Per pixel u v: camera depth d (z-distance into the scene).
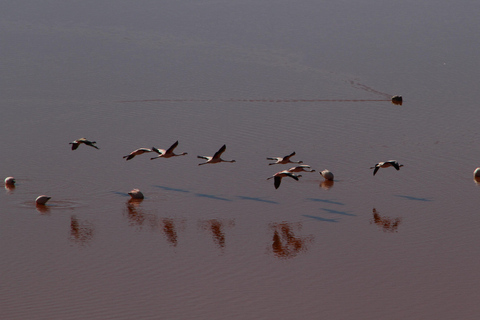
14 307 34.72
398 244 44.66
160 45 114.25
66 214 49.25
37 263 40.78
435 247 44.16
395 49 112.56
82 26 125.81
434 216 50.03
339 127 75.88
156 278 38.91
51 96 86.75
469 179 59.03
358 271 40.28
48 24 126.44
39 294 36.44
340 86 93.81
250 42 117.25
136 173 59.56
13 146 66.94
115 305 35.22
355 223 48.53
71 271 39.69
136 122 76.56
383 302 36.12
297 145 69.06
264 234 46.28
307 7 141.00
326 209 51.50
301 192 55.31
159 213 50.03
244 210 51.00
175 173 59.81
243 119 78.38
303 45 115.50
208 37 120.12
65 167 60.72
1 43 112.38
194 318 33.81
